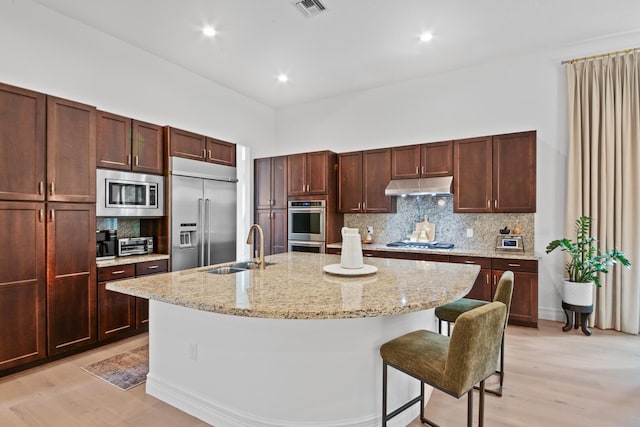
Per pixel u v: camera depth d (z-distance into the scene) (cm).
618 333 362
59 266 298
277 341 186
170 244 388
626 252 363
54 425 208
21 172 275
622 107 369
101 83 370
